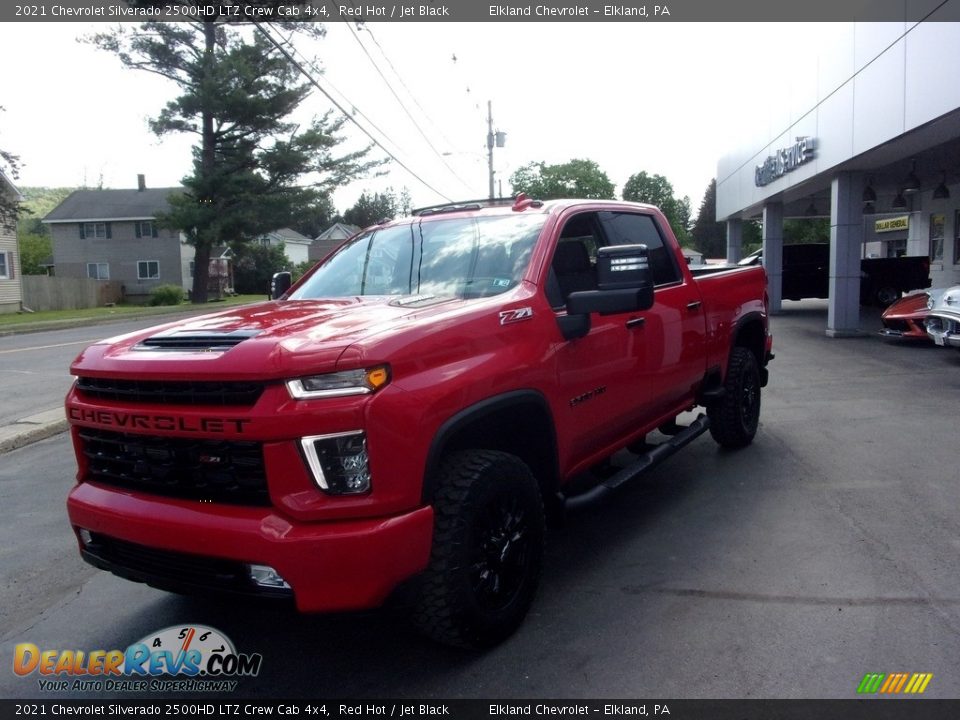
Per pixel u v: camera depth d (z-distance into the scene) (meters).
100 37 31.52
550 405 3.80
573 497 4.13
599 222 4.85
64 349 16.66
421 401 3.03
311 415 2.83
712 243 86.31
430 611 3.17
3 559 4.83
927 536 4.58
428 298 3.84
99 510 3.22
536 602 3.94
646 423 5.18
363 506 2.88
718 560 4.37
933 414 7.76
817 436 7.06
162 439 3.11
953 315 10.88
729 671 3.23
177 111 33.69
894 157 13.17
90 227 52.09
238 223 34.84
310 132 35.16
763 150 19.67
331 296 4.44
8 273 36.03
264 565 2.84
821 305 25.53
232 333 3.26
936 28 10.09
